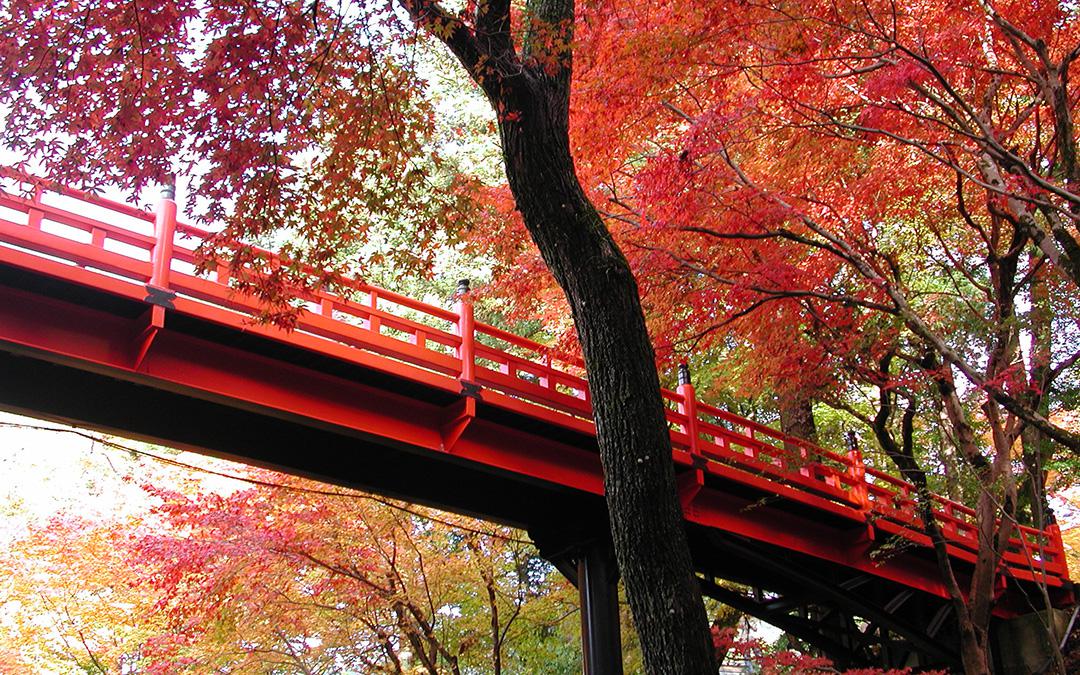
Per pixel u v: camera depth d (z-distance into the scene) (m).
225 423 11.47
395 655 14.47
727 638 14.65
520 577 17.20
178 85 7.60
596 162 12.36
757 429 15.25
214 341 10.77
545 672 17.80
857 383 15.60
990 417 13.25
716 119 11.57
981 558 13.66
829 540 16.08
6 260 9.39
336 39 7.80
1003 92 13.34
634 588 8.08
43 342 9.84
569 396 13.00
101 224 10.19
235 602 13.52
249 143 7.95
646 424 8.29
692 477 13.98
